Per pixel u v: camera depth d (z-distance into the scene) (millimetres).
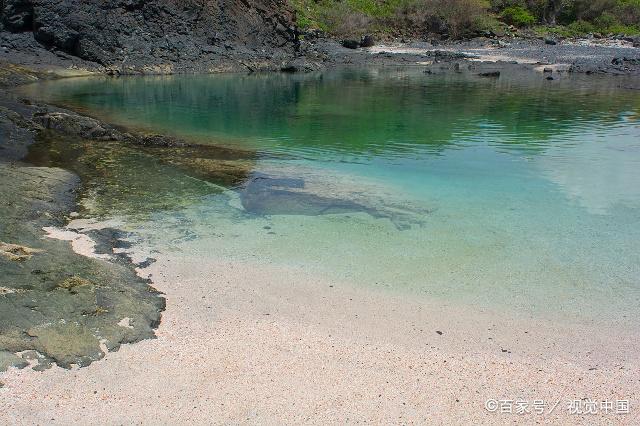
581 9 51594
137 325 6094
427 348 6020
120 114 18656
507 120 18828
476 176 12242
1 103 16844
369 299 7004
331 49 39969
